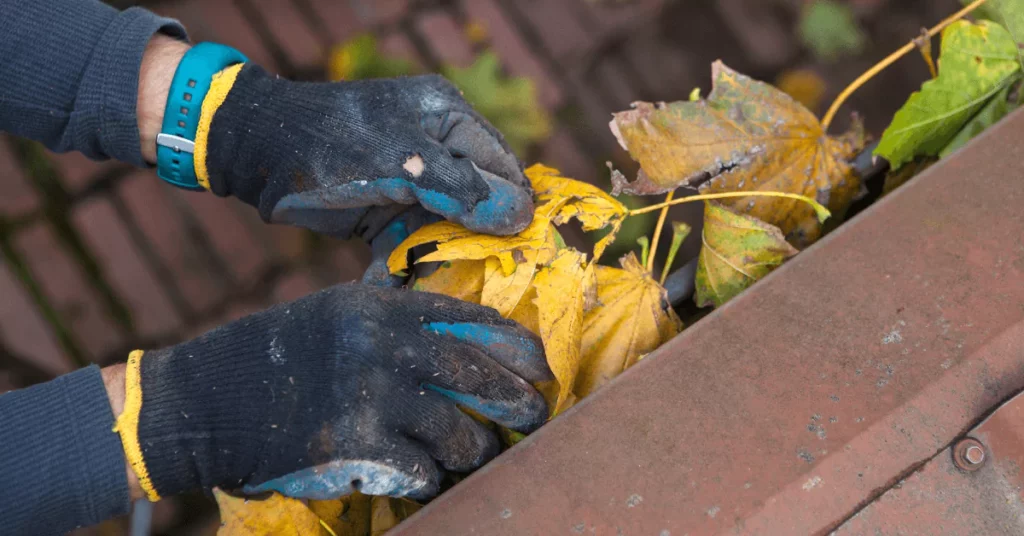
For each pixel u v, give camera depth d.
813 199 1.49
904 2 2.27
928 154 1.49
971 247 1.39
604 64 2.20
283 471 1.39
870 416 1.36
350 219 1.50
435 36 2.13
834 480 1.35
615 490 1.36
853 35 2.21
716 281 1.46
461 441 1.41
